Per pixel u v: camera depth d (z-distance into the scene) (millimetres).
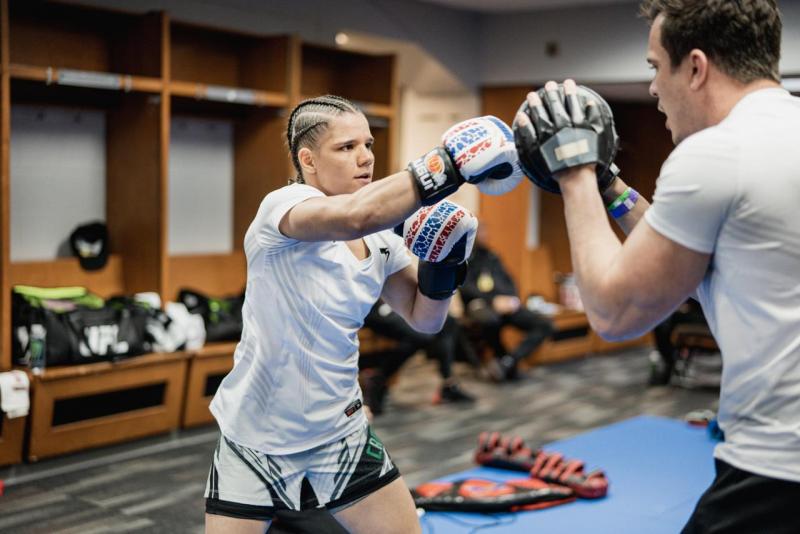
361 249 1897
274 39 5551
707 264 1254
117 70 5023
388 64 6195
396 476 1914
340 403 1840
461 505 3398
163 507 3645
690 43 1276
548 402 5797
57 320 4211
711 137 1225
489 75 7398
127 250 5062
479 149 1478
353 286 1812
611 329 1288
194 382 4777
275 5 5848
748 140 1209
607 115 1359
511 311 6570
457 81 7281
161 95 4789
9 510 3568
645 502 3561
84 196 5062
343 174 1842
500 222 7445
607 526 3279
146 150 4910
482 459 3973
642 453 4277
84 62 4969
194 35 5488
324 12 6168
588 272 1281
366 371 5668
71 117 4969
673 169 1232
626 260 1252
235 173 5859
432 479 4055
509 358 6453
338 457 1838
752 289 1232
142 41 4879
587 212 1308
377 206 1476
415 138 7723
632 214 1628
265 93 5320
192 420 4809
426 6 6895
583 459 4172
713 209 1209
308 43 5883
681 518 3381
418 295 1954
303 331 1779
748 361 1253
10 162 4746
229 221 5883
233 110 5746
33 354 4133
